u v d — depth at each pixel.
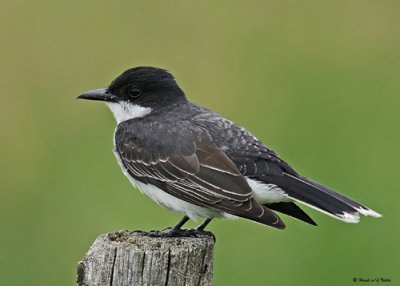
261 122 18.62
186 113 11.89
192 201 10.95
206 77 19.84
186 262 9.34
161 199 11.54
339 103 19.08
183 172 11.10
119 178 17.25
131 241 9.66
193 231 11.13
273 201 11.21
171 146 11.34
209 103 19.45
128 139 11.85
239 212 10.30
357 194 16.20
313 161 17.28
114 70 20.34
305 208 15.38
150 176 11.52
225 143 11.23
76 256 16.09
